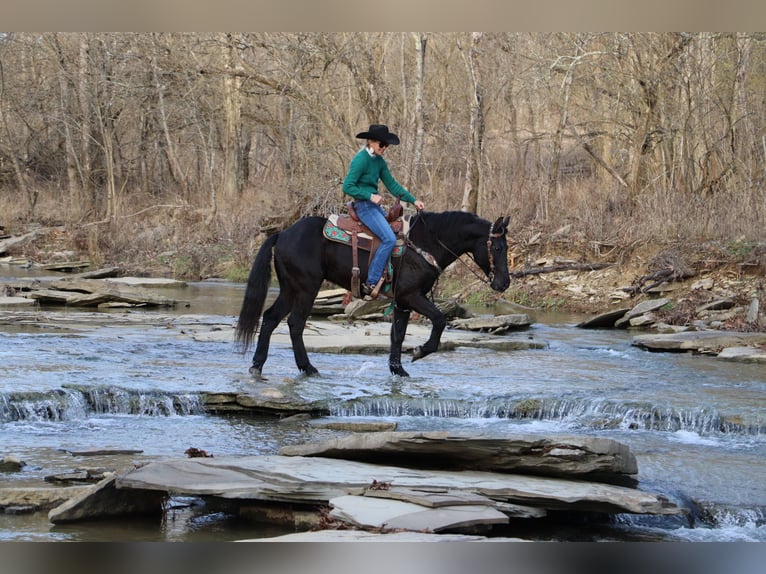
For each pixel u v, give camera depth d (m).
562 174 28.78
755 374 12.60
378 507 6.28
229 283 27.52
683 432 9.73
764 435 9.53
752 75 24.05
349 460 7.63
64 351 12.73
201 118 36.53
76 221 35.88
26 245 33.72
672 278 20.17
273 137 38.88
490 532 6.43
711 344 14.98
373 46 27.48
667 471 7.92
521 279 23.05
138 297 20.14
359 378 11.45
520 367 12.90
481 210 25.95
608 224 23.20
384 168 11.05
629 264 21.75
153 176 42.75
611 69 24.06
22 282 23.33
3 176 42.41
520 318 17.95
